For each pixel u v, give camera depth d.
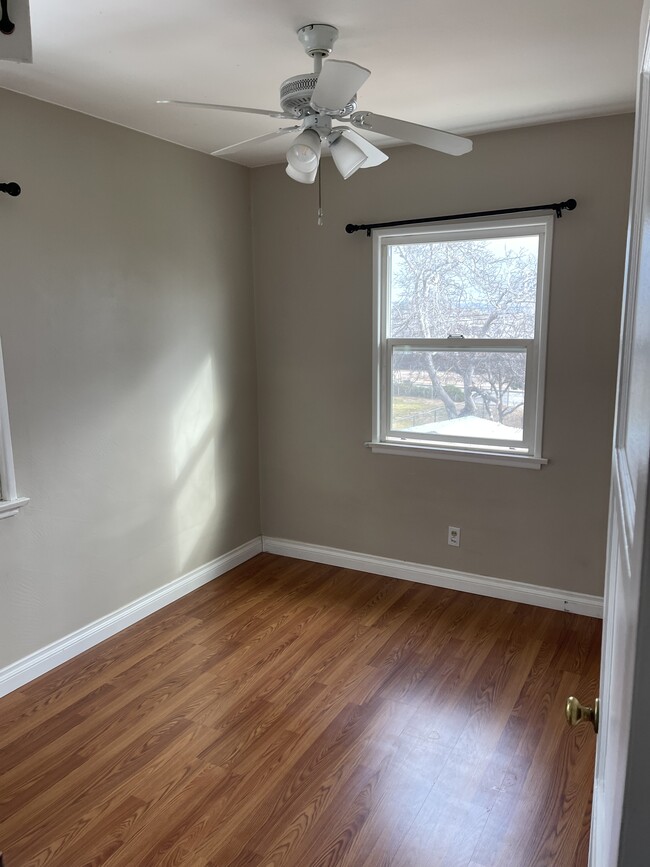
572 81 2.55
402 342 3.71
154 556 3.47
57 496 2.89
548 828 2.00
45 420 2.80
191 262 3.54
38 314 2.73
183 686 2.77
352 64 1.68
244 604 3.57
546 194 3.14
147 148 3.19
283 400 4.11
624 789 0.43
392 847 1.93
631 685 0.42
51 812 2.07
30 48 0.91
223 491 3.97
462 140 2.13
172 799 2.13
